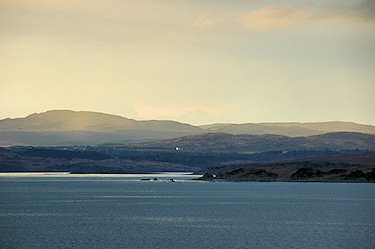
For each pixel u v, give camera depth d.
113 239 173.75
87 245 162.50
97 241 169.88
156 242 167.50
